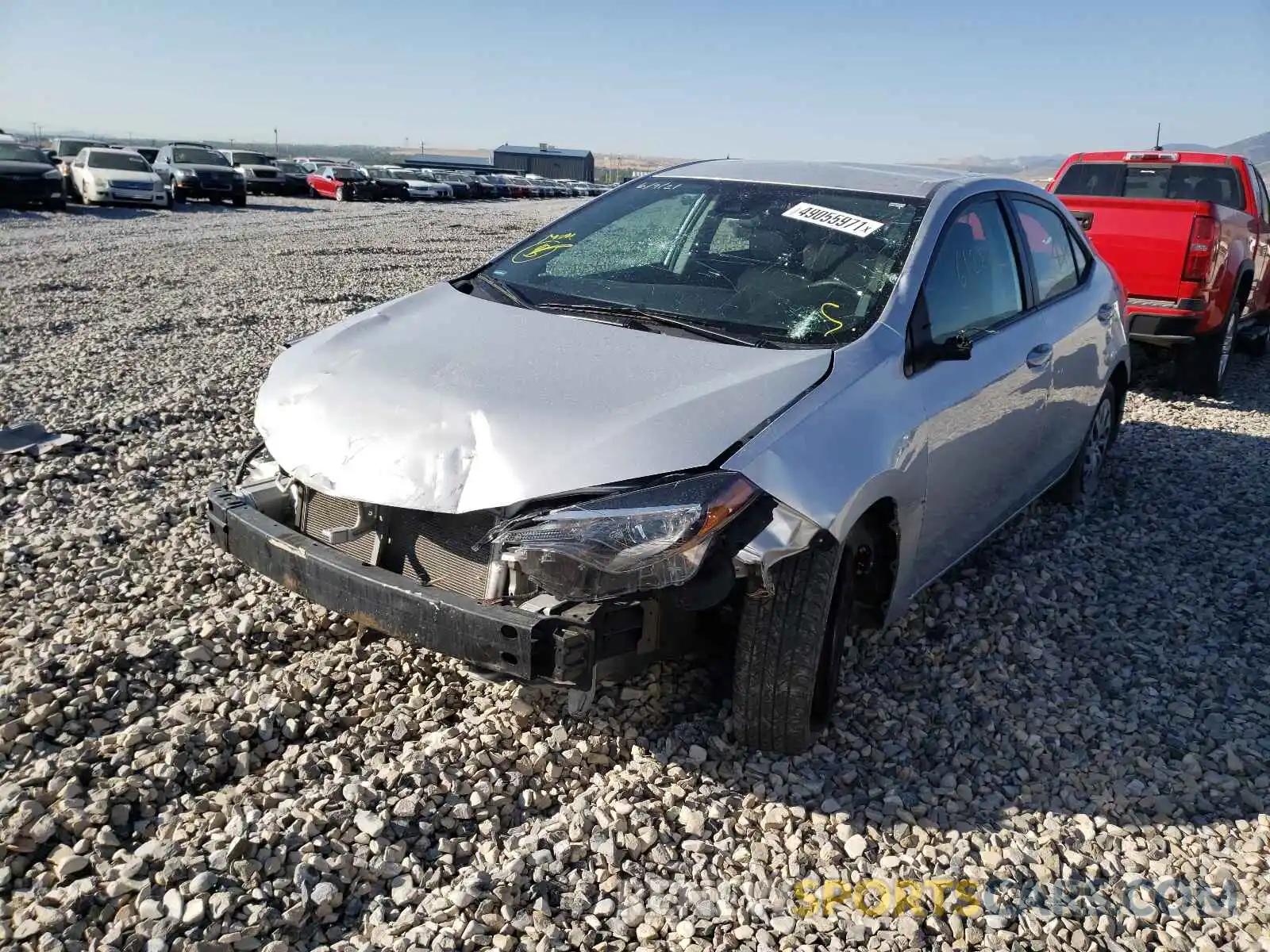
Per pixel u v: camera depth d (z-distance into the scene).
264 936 2.30
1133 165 9.85
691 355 3.14
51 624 3.55
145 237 18.53
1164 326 8.02
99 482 5.12
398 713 3.14
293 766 2.87
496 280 3.91
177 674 3.25
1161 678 3.74
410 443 2.84
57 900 2.32
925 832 2.84
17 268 13.21
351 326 3.60
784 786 2.97
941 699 3.51
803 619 2.83
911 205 3.87
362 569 2.84
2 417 6.12
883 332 3.30
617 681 2.84
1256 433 7.30
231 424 6.27
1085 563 4.70
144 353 8.27
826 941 2.45
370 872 2.50
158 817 2.64
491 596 2.69
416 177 44.28
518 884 2.52
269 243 18.03
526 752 3.01
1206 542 5.05
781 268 3.62
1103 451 5.64
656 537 2.55
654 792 2.89
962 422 3.59
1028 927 2.52
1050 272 4.76
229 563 4.08
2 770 2.76
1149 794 3.06
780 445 2.78
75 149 29.61
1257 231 9.01
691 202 4.09
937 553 3.68
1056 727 3.41
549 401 2.87
